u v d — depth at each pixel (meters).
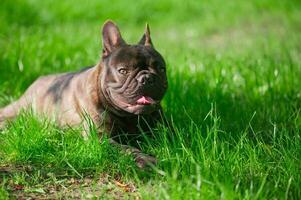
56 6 18.80
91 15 18.97
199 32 18.30
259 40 16.53
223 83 10.98
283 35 17.12
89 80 8.21
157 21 19.70
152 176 7.10
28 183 7.04
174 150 7.43
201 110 9.24
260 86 10.89
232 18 19.67
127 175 7.12
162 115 8.32
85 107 8.15
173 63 12.48
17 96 10.32
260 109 9.75
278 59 12.91
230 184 6.42
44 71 11.72
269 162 7.27
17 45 12.48
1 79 11.05
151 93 7.66
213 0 21.56
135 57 7.70
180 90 10.13
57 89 8.90
